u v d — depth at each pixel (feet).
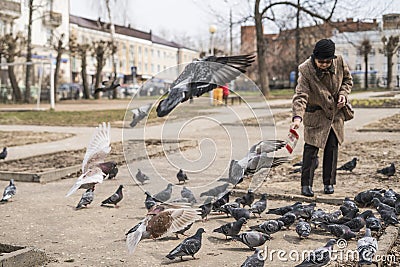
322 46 27.02
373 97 134.00
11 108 136.15
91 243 21.72
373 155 44.09
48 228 24.11
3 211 27.58
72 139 63.87
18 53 163.63
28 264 18.88
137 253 20.26
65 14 208.03
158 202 22.94
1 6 150.61
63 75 224.53
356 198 26.48
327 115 28.17
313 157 28.71
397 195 25.49
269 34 192.54
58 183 36.01
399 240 21.21
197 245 19.20
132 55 281.95
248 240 19.89
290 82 250.37
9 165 42.29
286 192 29.71
